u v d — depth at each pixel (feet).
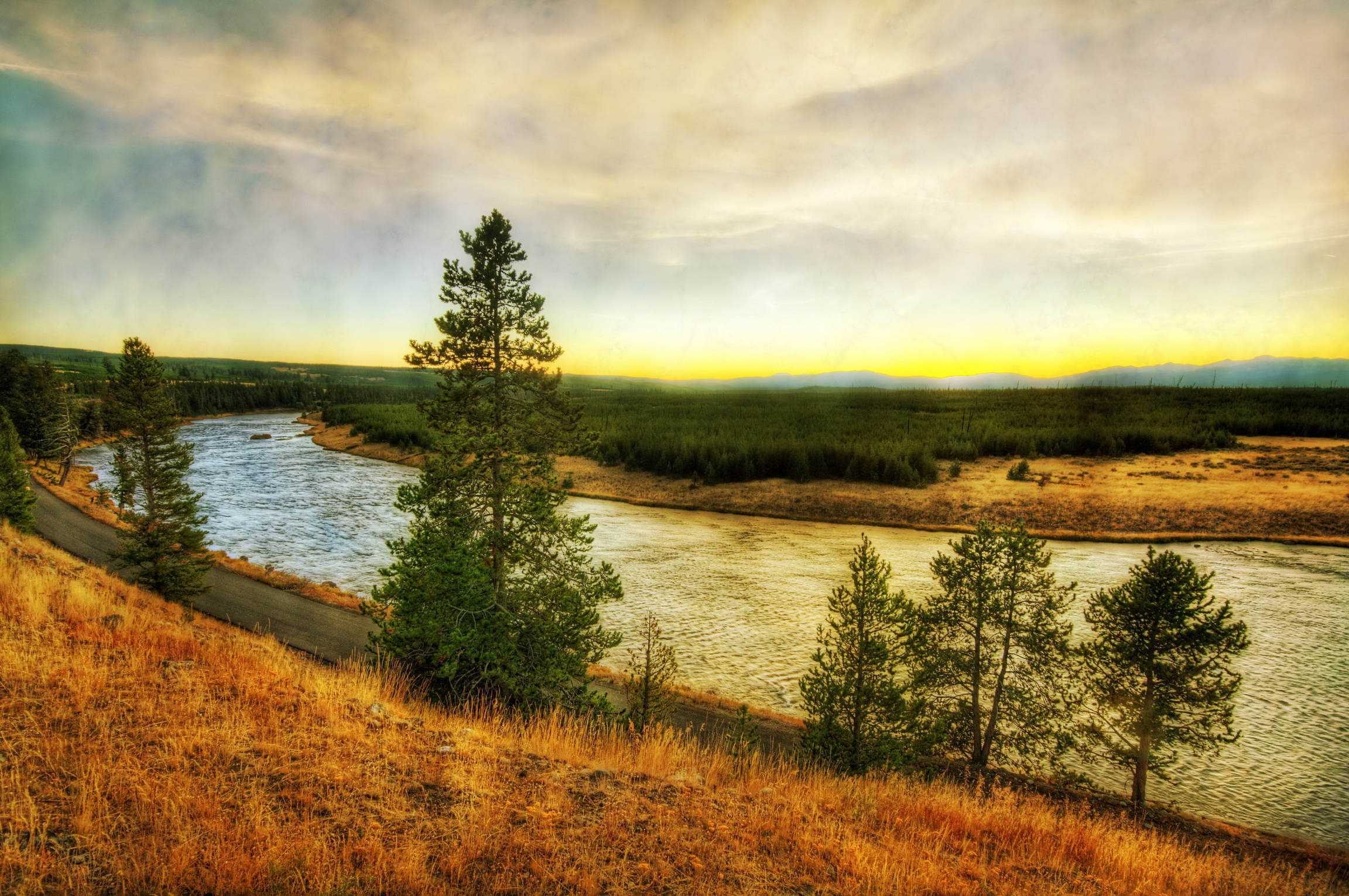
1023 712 53.93
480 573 44.34
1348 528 139.74
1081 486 178.29
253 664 27.73
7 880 12.09
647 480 214.48
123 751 17.56
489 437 48.93
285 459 264.52
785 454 206.18
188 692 22.43
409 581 44.78
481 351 51.39
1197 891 23.65
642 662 75.10
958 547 56.80
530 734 30.09
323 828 16.03
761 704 65.72
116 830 14.43
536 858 16.49
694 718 58.29
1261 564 120.26
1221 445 225.76
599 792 21.77
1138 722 49.52
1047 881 21.62
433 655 43.11
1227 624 87.25
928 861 20.85
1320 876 39.83
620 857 17.58
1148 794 53.01
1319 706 66.74
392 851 15.57
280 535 132.77
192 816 15.42
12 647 23.22
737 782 26.86
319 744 20.94
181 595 76.18
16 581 33.19
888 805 26.99
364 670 38.96
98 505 142.41
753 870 18.10
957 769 53.57
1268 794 53.16
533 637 45.80
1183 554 128.16
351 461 264.52
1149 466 199.93
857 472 196.65
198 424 445.78
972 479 193.06
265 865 13.82
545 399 53.01
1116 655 51.57
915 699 50.57
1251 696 69.00
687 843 18.99
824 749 46.01
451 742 24.03
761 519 172.76
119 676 22.76
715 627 88.28
